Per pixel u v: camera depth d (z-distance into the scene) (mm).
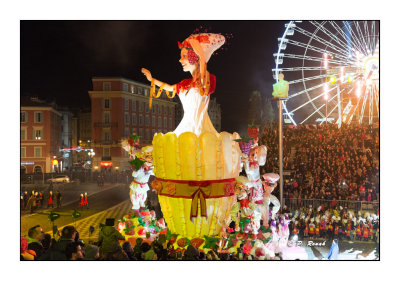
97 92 51656
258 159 9500
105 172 44969
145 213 10469
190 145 8703
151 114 56500
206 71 9430
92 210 23797
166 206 9203
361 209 21500
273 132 33750
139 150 10672
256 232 9484
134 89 53969
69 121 68688
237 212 9430
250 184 9102
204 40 9414
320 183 25828
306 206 22016
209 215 8977
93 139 51844
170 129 60094
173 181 8969
